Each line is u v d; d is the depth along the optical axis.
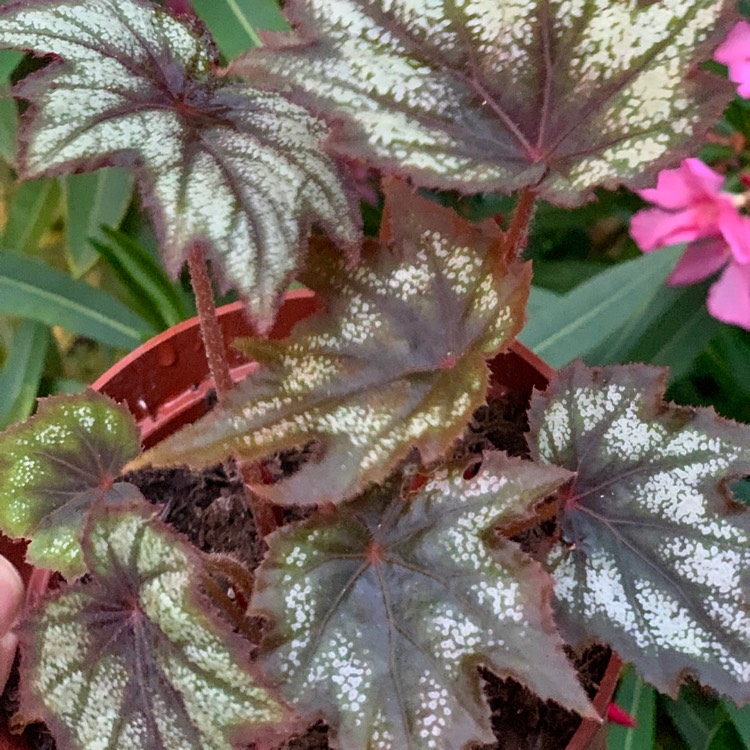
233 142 0.24
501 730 0.31
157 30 0.26
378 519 0.27
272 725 0.24
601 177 0.23
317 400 0.25
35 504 0.31
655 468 0.29
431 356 0.25
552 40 0.22
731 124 0.47
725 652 0.27
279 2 0.44
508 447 0.36
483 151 0.23
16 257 0.49
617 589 0.28
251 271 0.22
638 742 0.40
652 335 0.46
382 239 0.27
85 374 0.63
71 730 0.25
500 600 0.25
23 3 0.24
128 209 0.56
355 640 0.26
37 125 0.23
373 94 0.22
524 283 0.24
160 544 0.24
